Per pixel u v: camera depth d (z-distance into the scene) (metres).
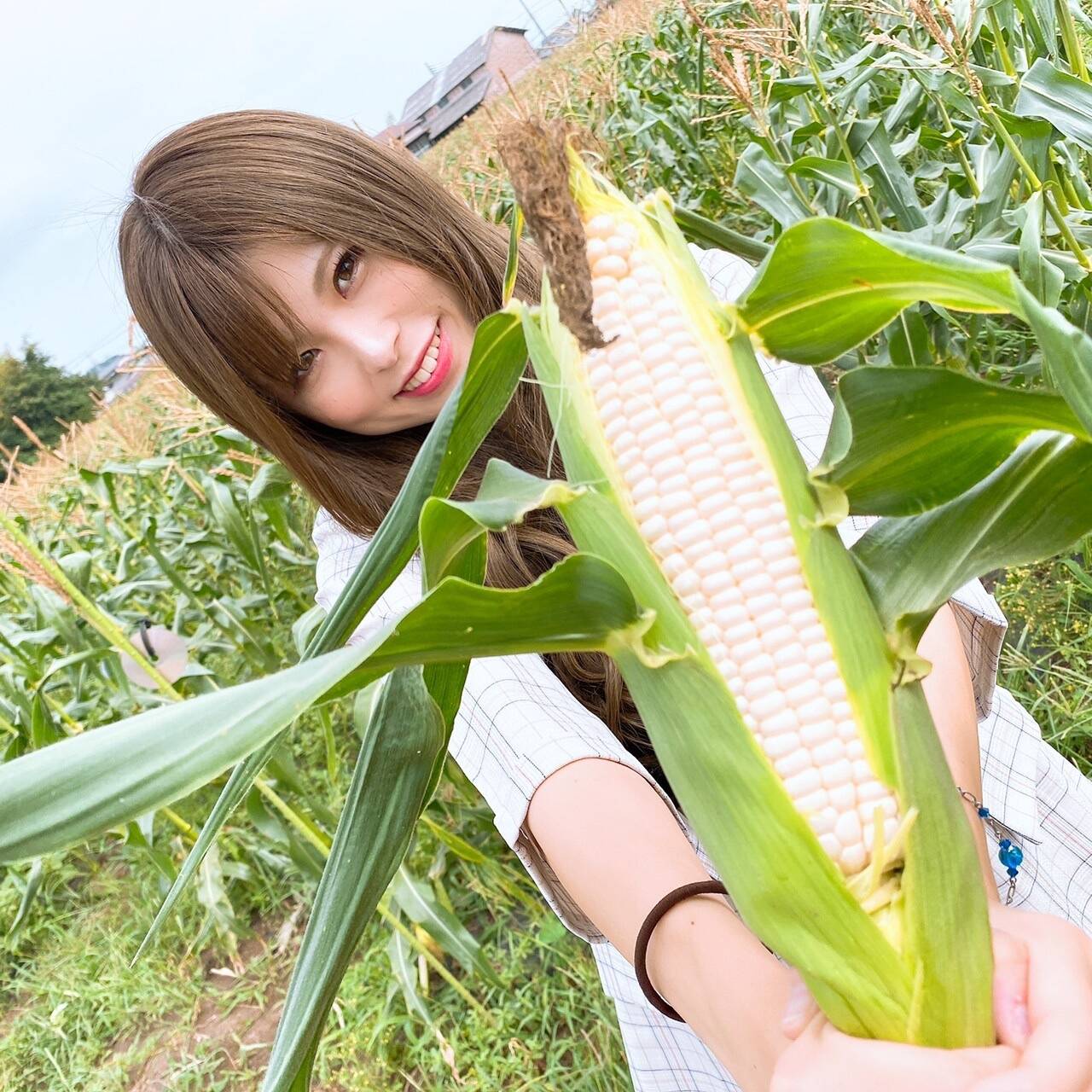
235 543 3.67
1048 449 0.72
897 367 0.66
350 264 1.54
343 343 1.56
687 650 0.69
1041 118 1.96
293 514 4.70
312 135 1.54
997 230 2.28
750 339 0.76
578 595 0.68
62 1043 3.71
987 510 0.73
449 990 2.98
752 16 3.12
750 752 0.68
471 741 1.20
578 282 0.64
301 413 1.68
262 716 0.60
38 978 4.15
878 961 0.66
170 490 5.06
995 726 1.46
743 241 1.33
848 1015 0.68
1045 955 0.71
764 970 0.86
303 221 1.48
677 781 0.71
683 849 1.02
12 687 3.43
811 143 2.99
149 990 3.70
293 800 3.67
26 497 3.77
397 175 1.59
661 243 0.76
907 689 0.70
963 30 2.03
